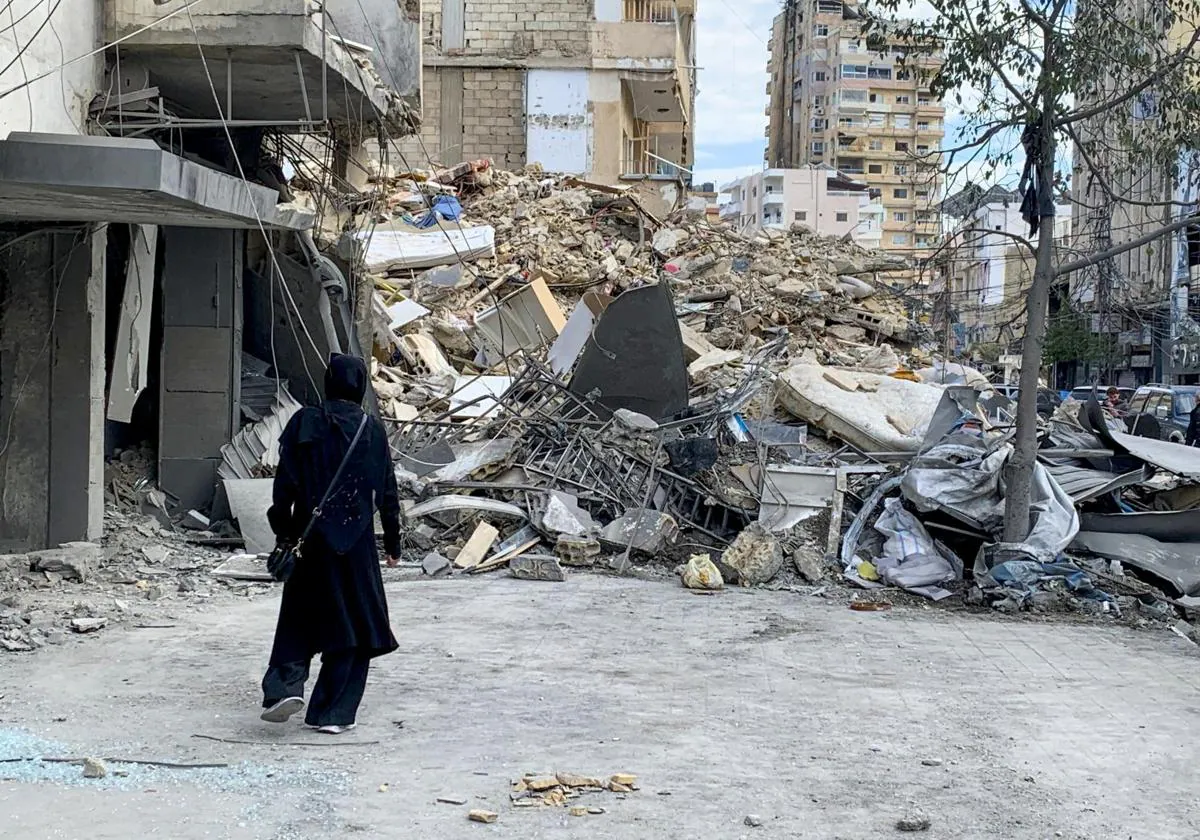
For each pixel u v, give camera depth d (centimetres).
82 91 921
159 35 934
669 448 1118
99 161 654
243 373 1218
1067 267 933
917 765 500
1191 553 974
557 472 1118
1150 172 1005
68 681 601
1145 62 916
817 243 2583
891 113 8475
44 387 955
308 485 515
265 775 460
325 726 517
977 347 2272
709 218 3105
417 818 418
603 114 3152
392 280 2002
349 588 517
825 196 7688
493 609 845
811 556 991
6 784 441
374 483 529
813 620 840
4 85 795
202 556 1010
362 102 1146
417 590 920
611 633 771
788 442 1233
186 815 413
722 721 562
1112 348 1836
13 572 873
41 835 390
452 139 3162
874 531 1030
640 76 3145
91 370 962
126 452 1159
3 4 784
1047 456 1125
